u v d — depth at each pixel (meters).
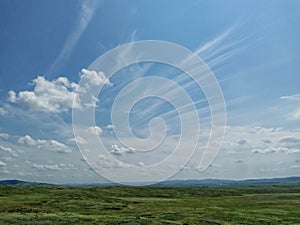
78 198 103.62
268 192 174.38
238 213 76.06
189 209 84.44
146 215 68.88
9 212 69.56
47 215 66.31
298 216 71.62
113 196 124.25
